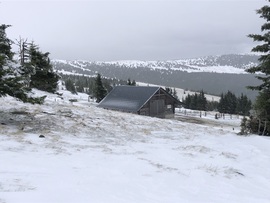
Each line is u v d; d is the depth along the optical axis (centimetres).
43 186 670
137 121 2186
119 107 4484
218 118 5922
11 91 1383
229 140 1800
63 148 1173
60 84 13788
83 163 982
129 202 637
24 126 1469
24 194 590
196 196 780
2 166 810
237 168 1172
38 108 1995
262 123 2136
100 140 1458
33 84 4259
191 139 1758
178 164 1138
